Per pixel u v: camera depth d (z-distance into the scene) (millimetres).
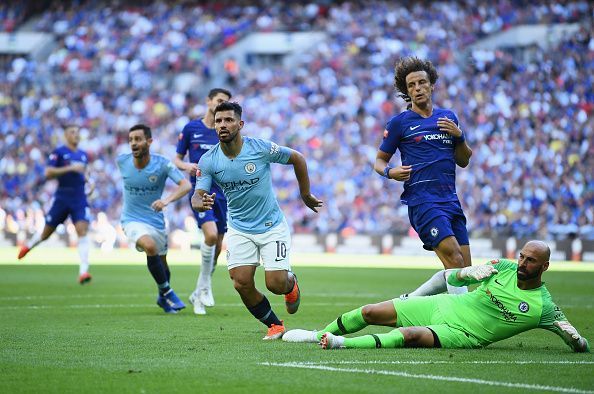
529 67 66625
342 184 63531
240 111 15023
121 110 75125
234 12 84688
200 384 10688
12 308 21906
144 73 80000
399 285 30922
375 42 75438
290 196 64062
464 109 65000
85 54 82062
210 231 20438
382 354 13047
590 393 10109
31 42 85375
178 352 13516
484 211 57562
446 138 15820
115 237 65875
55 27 86125
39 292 27250
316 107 71250
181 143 21938
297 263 47062
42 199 67938
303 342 14719
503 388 10383
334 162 65688
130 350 13781
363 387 10445
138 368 11922
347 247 59344
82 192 29781
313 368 11805
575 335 13328
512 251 51281
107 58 81125
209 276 20828
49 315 20078
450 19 75625
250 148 15125
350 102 70312
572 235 53938
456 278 13922
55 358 12891
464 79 68250
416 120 15914
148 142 20734
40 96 77000
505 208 57094
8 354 13320
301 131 69250
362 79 72375
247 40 82000
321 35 80562
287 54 81312
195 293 20828
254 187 15164
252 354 13219
